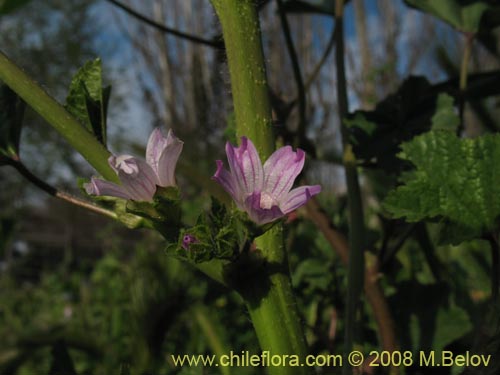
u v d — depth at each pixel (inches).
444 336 5.4
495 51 7.9
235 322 8.6
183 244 3.2
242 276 3.3
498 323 3.3
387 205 3.8
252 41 3.6
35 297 25.9
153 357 6.0
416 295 5.6
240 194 3.1
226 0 3.6
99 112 3.9
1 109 3.9
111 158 3.3
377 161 5.5
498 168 3.7
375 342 6.1
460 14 6.2
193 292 8.0
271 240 3.3
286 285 3.3
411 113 5.6
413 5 6.3
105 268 22.5
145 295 6.1
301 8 7.0
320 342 7.1
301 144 6.7
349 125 5.6
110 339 10.0
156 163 3.4
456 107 6.2
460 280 7.6
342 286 7.2
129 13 5.8
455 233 3.7
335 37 5.8
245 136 3.4
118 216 3.5
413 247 9.0
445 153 3.8
